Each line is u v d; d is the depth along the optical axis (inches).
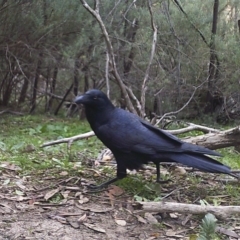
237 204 54.7
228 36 114.5
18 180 58.9
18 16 109.6
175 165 67.0
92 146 88.4
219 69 113.2
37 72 128.6
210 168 52.0
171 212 48.9
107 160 69.9
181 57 114.9
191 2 115.6
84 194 55.1
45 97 137.5
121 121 55.6
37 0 108.9
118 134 54.8
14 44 115.2
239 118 122.5
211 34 113.1
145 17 112.8
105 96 56.4
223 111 122.0
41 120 119.3
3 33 111.9
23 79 132.6
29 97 138.8
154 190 56.2
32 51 118.6
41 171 62.8
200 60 114.8
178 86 115.1
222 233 47.0
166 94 118.1
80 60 121.1
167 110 118.7
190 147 53.7
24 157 69.7
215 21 113.6
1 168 62.9
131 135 54.6
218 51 111.1
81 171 62.7
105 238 45.5
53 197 53.8
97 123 56.1
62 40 118.3
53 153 75.1
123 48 117.7
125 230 47.3
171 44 114.6
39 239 44.6
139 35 116.9
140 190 56.4
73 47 113.8
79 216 49.6
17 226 46.8
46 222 47.8
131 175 62.1
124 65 122.1
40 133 100.3
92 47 119.1
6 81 130.9
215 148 65.2
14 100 137.6
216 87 115.5
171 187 59.2
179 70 112.4
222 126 119.2
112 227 47.7
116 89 124.0
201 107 123.4
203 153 53.2
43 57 121.0
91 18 112.3
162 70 113.0
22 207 51.1
